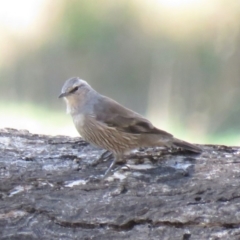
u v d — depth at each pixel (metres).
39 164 6.71
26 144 7.20
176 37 19.62
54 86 19.69
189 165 6.68
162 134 7.03
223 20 19.30
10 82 19.38
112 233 5.82
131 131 7.06
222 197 6.07
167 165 6.70
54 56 19.94
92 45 20.03
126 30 20.05
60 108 18.36
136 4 20.05
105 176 6.50
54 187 6.30
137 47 19.88
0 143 7.15
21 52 19.78
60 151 7.07
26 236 5.80
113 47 20.02
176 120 17.78
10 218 5.93
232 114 17.75
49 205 6.04
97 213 5.95
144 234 5.79
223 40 19.16
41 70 19.77
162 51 19.62
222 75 18.83
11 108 18.27
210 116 17.75
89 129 7.26
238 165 6.66
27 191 6.23
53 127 16.61
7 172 6.51
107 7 20.16
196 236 5.74
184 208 5.96
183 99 18.78
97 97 7.45
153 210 5.95
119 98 19.58
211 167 6.62
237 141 15.80
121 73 19.86
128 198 6.12
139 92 19.56
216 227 5.80
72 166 6.73
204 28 19.47
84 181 6.41
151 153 7.04
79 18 20.09
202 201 6.04
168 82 19.28
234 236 5.72
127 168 6.67
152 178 6.44
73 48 19.98
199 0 19.69
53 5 20.27
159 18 19.95
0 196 6.17
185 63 19.23
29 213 5.98
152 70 19.64
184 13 19.70
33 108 18.34
